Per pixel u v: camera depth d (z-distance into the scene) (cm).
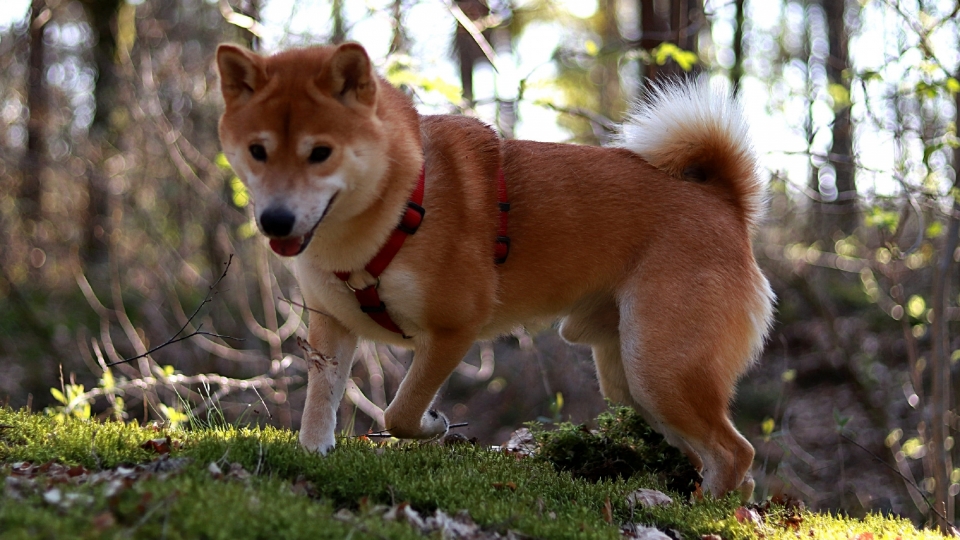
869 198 657
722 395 374
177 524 225
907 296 932
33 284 1002
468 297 354
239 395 820
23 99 1026
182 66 901
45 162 970
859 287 1102
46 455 306
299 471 302
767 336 417
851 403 937
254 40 727
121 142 993
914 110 823
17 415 366
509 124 898
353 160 315
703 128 389
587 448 406
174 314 966
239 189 635
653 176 389
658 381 365
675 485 391
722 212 389
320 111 311
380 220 331
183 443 334
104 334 808
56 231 1003
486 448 409
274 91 315
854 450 855
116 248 895
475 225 357
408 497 290
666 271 372
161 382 583
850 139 941
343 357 369
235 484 266
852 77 634
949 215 614
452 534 261
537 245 373
